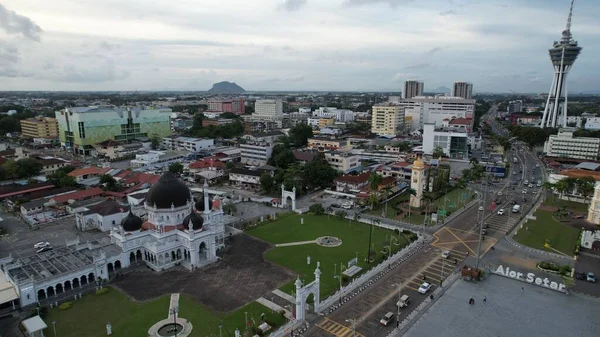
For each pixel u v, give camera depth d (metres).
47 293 100.75
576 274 111.62
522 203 183.00
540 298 100.19
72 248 120.50
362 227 152.62
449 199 190.62
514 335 84.88
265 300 99.06
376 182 176.00
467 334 85.00
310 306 95.19
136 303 97.88
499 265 118.69
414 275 112.06
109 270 115.62
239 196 191.00
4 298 93.06
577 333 85.75
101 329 87.12
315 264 119.62
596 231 134.12
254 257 124.88
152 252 116.69
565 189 181.88
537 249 130.62
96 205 158.75
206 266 118.56
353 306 95.88
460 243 135.88
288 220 160.75
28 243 137.25
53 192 187.38
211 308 95.44
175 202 125.38
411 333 85.12
